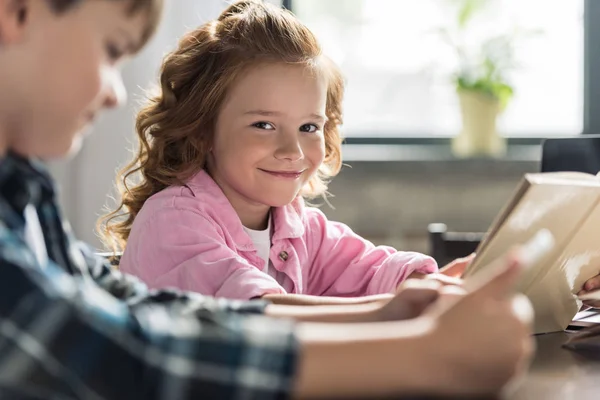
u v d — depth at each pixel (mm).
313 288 1687
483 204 3195
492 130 3230
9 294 595
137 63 2998
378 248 1681
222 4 3041
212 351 611
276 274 1612
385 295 1212
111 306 635
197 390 604
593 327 1162
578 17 3357
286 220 1607
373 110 3412
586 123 3367
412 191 3191
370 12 3346
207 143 1576
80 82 708
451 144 3391
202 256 1360
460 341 632
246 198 1574
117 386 598
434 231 2021
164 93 1589
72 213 3025
